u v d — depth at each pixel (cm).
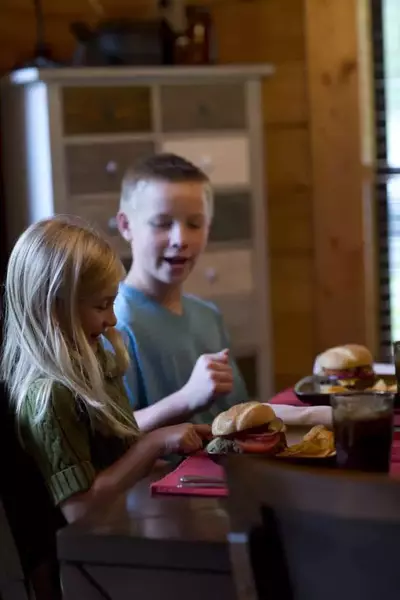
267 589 93
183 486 131
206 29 340
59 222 157
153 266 212
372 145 363
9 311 155
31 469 143
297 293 370
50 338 147
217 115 328
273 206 369
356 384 195
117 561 112
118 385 169
